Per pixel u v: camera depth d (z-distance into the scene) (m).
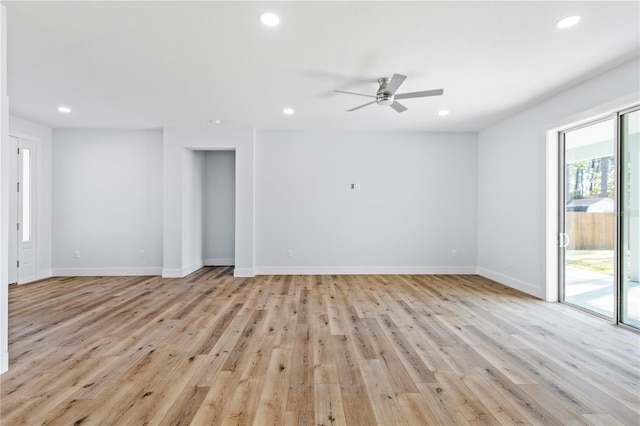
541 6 2.21
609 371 2.27
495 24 2.42
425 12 2.27
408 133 5.89
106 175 5.69
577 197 3.81
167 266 5.55
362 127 5.56
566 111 3.74
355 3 2.18
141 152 5.71
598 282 3.50
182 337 2.88
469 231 5.91
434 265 5.91
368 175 5.87
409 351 2.60
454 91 3.79
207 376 2.20
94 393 1.99
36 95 3.95
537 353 2.56
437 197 5.91
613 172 3.29
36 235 5.32
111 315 3.50
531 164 4.38
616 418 1.75
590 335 2.94
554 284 4.08
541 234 4.17
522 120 4.57
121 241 5.71
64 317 3.44
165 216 5.54
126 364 2.37
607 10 2.24
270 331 3.03
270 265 5.82
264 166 5.79
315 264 5.86
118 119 5.04
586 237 3.67
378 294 4.43
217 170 6.72
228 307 3.80
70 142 5.62
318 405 1.87
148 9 2.24
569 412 1.81
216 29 2.49
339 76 3.37
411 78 3.41
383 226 5.89
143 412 1.80
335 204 5.86
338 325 3.20
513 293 4.49
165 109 4.51
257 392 2.01
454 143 5.89
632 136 3.12
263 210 5.79
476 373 2.24
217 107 4.43
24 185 5.13
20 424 1.70
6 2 2.16
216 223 6.73
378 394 1.99
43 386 2.07
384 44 2.71
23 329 3.08
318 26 2.45
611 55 2.89
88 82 3.54
